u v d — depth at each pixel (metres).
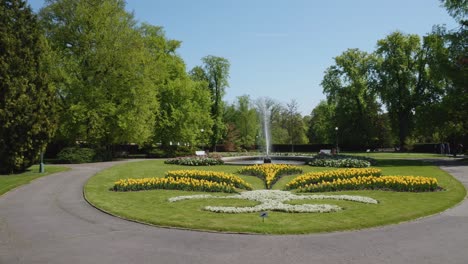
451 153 50.41
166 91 51.12
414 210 12.55
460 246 8.76
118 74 38.97
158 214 12.51
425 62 53.03
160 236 10.03
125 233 10.41
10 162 24.80
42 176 24.00
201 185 17.77
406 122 56.47
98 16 37.97
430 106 38.94
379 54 57.47
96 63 37.94
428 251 8.41
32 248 9.15
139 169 27.98
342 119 65.75
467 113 34.88
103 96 37.53
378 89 57.16
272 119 88.75
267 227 10.48
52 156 42.62
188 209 13.23
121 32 39.19
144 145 52.41
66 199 16.30
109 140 41.25
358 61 63.59
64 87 36.16
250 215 12.12
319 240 9.39
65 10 37.50
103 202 15.04
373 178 17.53
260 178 22.31
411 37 55.25
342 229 10.34
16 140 24.75
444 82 38.00
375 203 13.87
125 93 39.41
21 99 24.62
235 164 32.25
